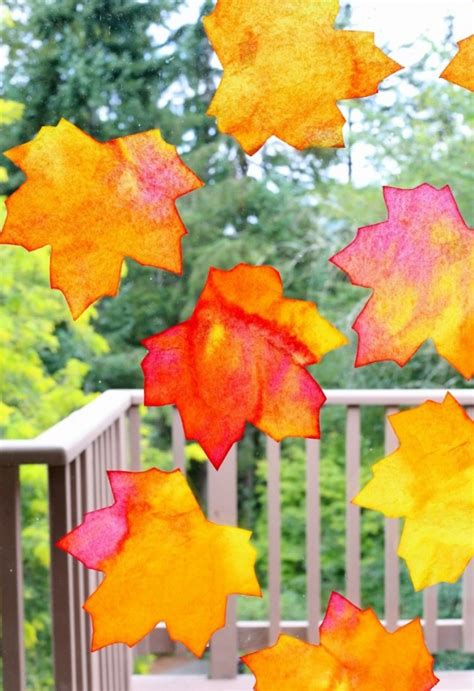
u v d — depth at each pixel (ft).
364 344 3.49
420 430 3.65
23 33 13.48
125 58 13.73
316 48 3.40
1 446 4.82
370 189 13.79
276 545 8.06
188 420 3.50
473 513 3.65
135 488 3.67
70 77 13.58
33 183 3.45
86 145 3.45
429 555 3.67
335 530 13.89
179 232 3.49
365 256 3.48
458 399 7.59
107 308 14.64
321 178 14.23
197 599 3.68
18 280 13.53
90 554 3.65
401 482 3.66
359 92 3.42
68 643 4.94
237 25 3.40
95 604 3.65
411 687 3.64
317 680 3.67
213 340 3.49
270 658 3.68
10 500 4.83
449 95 13.15
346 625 3.69
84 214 3.47
